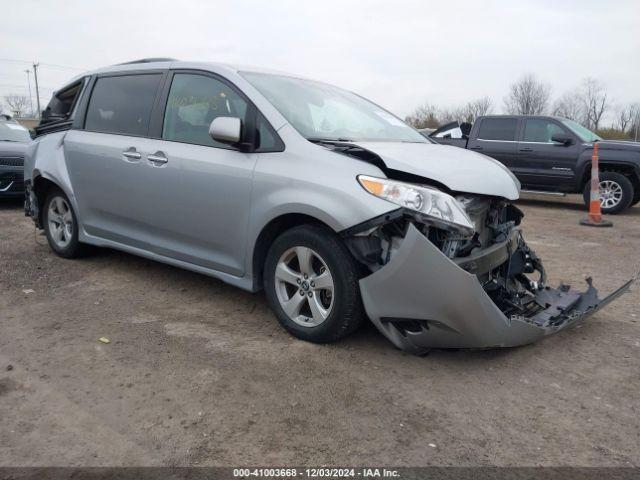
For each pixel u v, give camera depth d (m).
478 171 3.44
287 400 2.84
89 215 4.89
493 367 3.29
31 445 2.43
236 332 3.68
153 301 4.25
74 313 3.97
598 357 3.47
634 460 2.44
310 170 3.33
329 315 3.32
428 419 2.72
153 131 4.30
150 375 3.07
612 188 9.97
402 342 3.22
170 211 4.11
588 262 6.01
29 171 5.52
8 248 5.80
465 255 3.18
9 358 3.24
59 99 5.52
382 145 3.55
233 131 3.50
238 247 3.73
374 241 3.12
